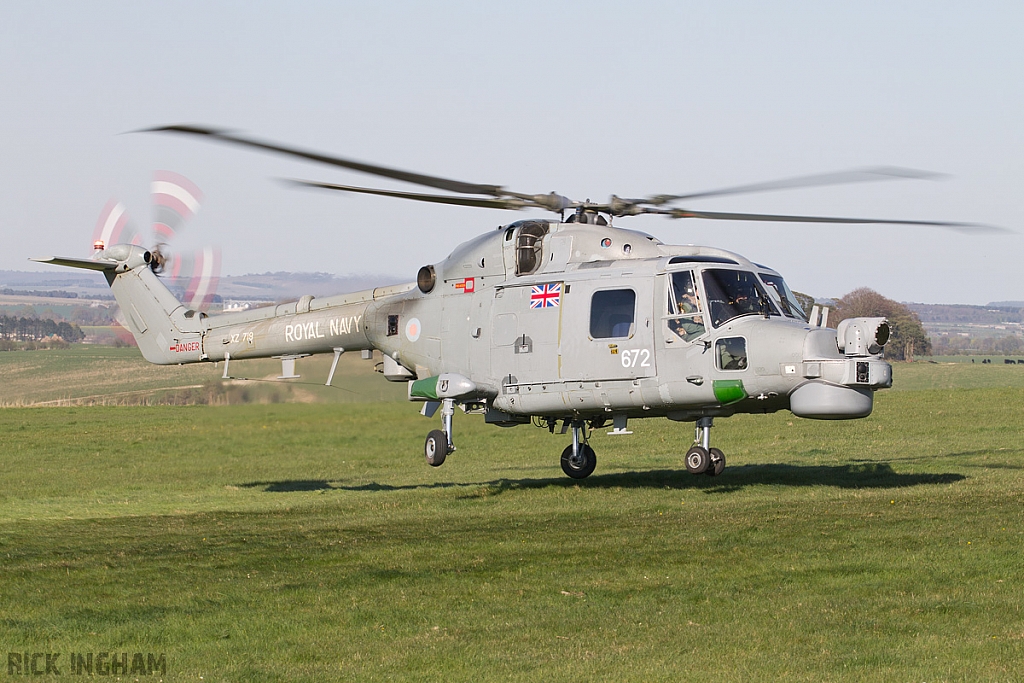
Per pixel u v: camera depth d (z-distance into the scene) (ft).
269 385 361.10
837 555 97.55
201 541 120.06
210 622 81.41
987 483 144.66
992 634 73.20
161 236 213.05
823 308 142.31
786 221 142.72
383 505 149.59
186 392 454.81
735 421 288.92
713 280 137.69
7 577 99.04
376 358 177.88
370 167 116.57
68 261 209.36
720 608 81.71
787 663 69.05
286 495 181.37
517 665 70.18
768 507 128.57
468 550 107.04
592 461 167.94
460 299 159.63
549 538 112.37
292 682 68.28
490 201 141.69
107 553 112.47
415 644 75.20
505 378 151.84
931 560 94.27
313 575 97.09
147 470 235.20
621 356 141.08
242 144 104.78
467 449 258.37
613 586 89.25
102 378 535.60
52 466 243.40
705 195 134.31
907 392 346.33
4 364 595.06
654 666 69.46
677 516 124.47
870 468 171.42
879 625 75.97
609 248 147.43
